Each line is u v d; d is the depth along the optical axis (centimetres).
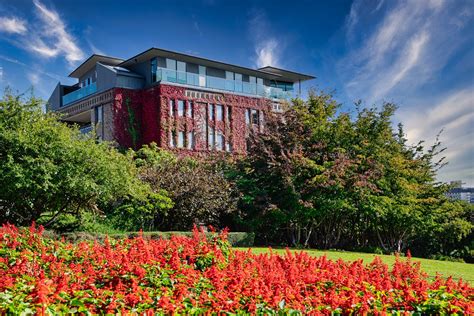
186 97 3612
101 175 1620
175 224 2088
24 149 1489
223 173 2367
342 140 2308
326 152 2261
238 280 594
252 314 494
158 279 601
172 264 657
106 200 1733
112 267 660
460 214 2428
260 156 2225
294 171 2142
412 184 2239
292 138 2238
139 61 3744
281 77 4353
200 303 514
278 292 545
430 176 2364
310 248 2150
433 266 1530
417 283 647
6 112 1556
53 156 1527
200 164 2422
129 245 880
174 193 2034
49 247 812
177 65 3694
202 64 3816
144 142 3594
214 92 3769
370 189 2139
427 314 527
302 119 2300
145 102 3628
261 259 828
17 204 1573
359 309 515
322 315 502
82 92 4000
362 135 2334
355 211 2119
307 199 2114
